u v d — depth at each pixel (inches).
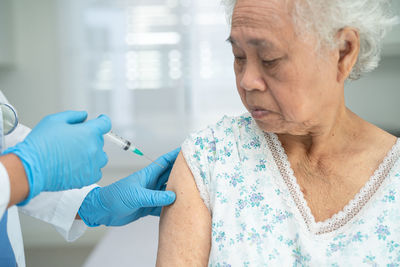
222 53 94.9
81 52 94.1
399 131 91.8
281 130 33.8
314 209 34.3
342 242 33.0
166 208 36.4
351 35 31.8
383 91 92.0
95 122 36.6
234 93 96.4
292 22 30.3
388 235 32.7
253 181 35.4
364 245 32.7
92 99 95.7
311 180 35.0
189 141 37.2
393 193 33.4
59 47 93.6
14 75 93.7
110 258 60.8
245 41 31.0
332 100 32.9
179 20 93.5
